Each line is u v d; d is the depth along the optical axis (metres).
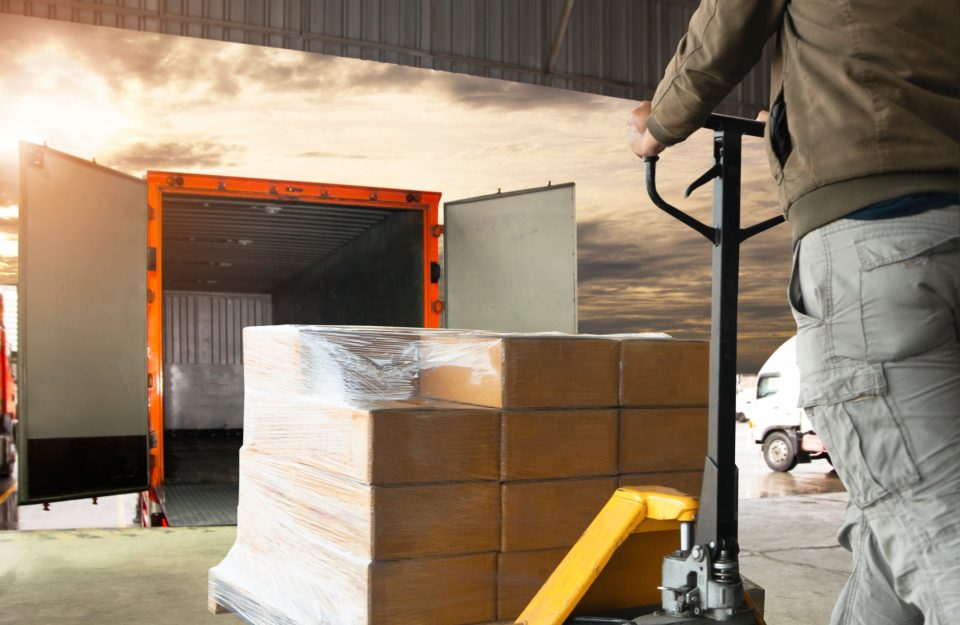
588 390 1.97
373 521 1.72
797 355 1.20
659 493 1.53
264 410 2.36
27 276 5.56
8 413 10.67
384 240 8.45
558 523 1.92
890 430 1.07
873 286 1.07
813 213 1.14
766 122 1.39
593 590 1.78
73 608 3.37
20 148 5.56
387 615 1.73
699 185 1.40
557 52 10.64
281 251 10.72
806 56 1.16
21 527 7.11
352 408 1.82
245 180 6.66
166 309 15.26
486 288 7.09
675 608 1.36
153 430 6.29
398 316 8.05
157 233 6.37
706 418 2.12
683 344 2.10
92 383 5.92
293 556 2.08
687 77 1.28
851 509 1.31
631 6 11.54
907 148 1.07
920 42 1.09
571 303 6.53
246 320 15.84
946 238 1.05
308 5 9.82
